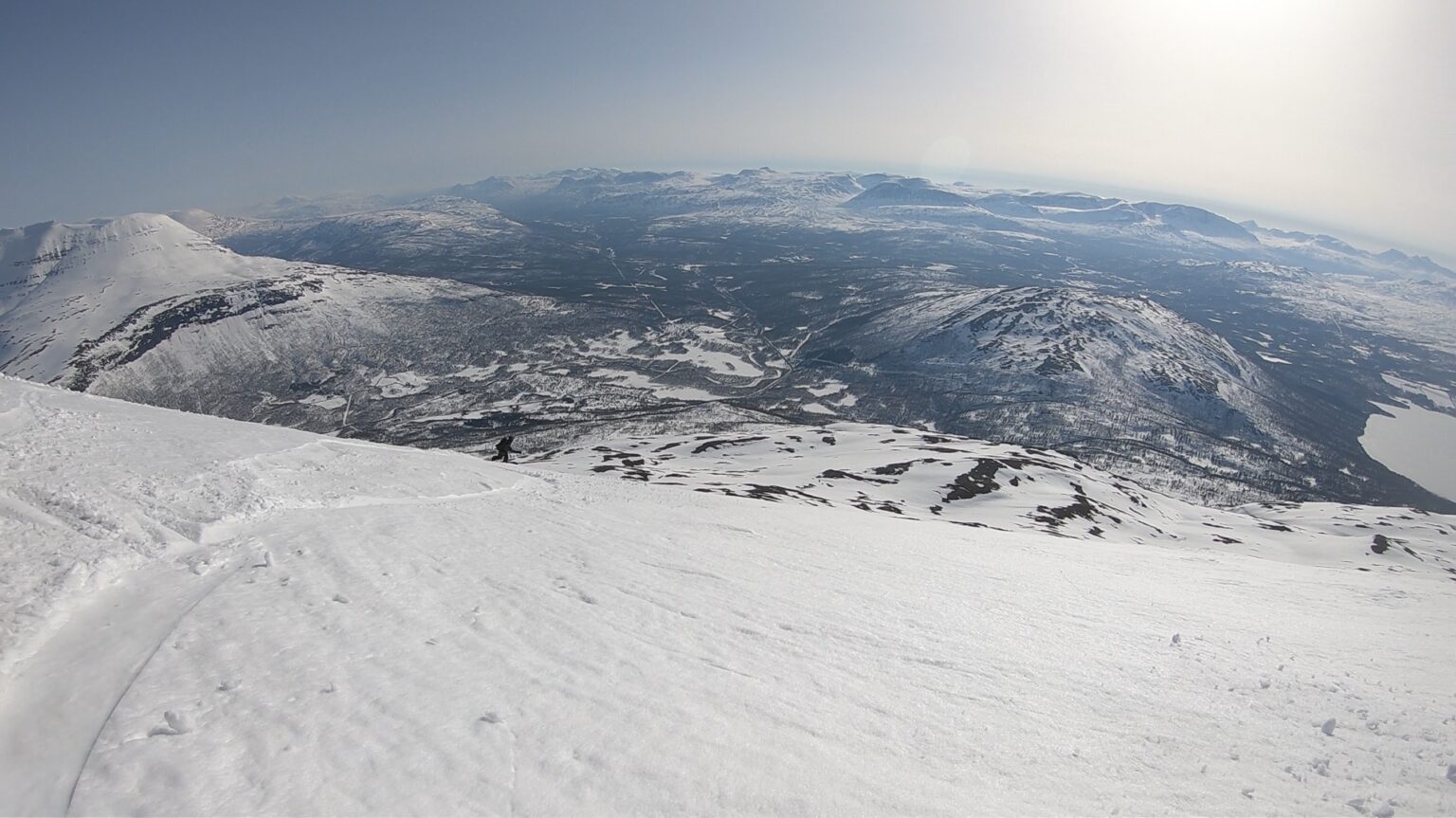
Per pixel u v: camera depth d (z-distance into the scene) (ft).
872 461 326.44
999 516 248.11
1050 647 41.06
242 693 24.22
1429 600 79.36
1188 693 34.40
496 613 35.17
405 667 27.68
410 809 19.17
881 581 55.16
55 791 18.85
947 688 32.42
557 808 19.90
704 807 20.62
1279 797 23.57
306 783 19.89
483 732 23.52
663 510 80.12
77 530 36.47
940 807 21.81
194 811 18.31
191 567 35.68
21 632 26.07
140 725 21.80
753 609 41.91
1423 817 22.13
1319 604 71.61
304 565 38.19
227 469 54.44
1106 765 25.70
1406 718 31.58
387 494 62.44
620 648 32.65
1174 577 83.46
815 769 23.47
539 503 71.92
